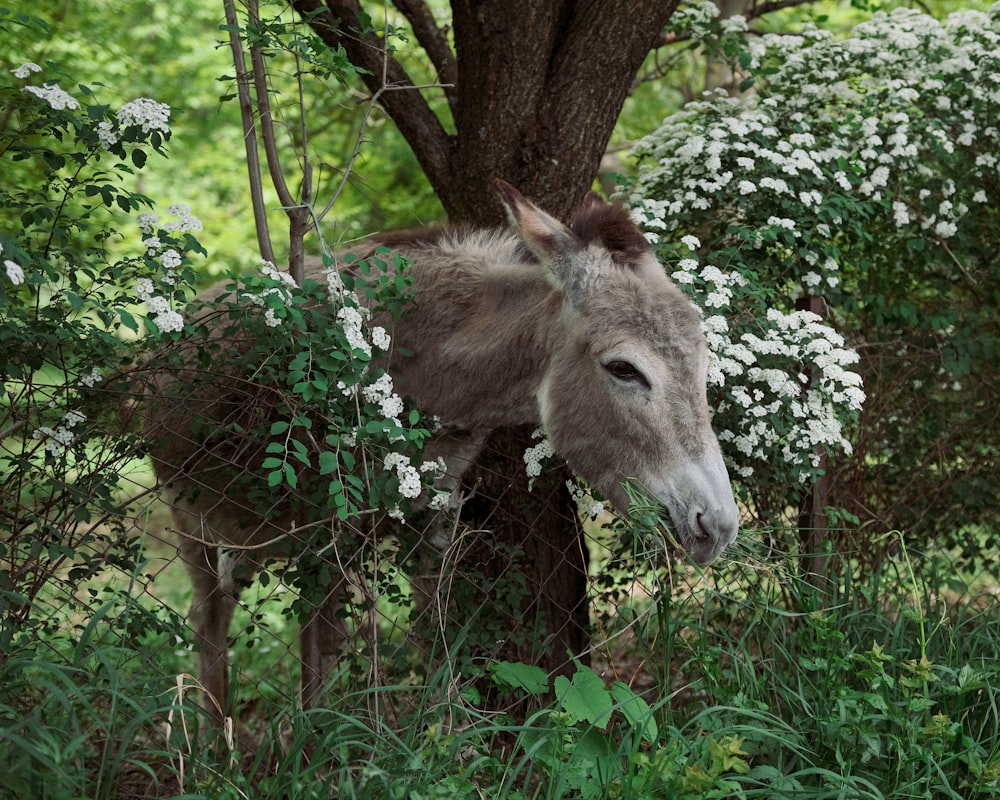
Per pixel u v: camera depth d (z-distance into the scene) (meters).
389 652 3.18
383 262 3.13
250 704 4.54
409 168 8.50
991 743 2.85
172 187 10.50
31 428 2.79
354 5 4.21
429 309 3.53
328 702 2.83
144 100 2.65
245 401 3.10
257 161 3.32
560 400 3.21
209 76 9.78
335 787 2.48
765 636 3.49
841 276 4.52
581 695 2.70
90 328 2.67
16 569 2.73
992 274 4.66
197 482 3.06
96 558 2.84
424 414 3.49
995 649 3.29
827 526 3.99
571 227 3.35
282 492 3.16
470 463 3.67
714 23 4.93
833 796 2.55
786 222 3.78
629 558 3.62
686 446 2.99
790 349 3.53
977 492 4.62
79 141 2.77
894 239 4.57
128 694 2.64
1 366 2.62
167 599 5.80
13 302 2.57
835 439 3.59
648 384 3.01
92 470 2.91
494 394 3.44
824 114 4.58
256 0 3.14
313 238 8.53
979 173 4.60
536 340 3.31
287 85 6.73
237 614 5.65
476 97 4.30
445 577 3.33
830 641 3.21
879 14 4.80
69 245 2.85
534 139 4.24
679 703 3.40
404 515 3.08
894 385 4.56
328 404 2.79
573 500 3.97
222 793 2.39
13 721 2.42
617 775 2.57
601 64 4.25
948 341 4.44
